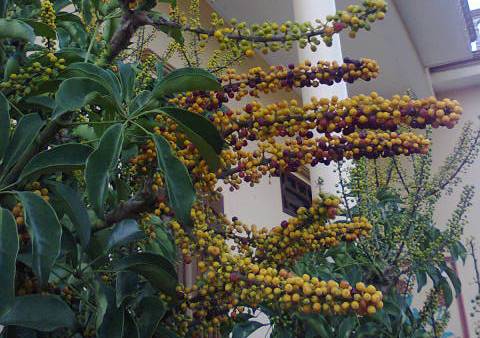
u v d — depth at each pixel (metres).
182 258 0.93
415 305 2.68
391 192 1.39
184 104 0.71
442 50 3.70
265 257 0.75
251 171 0.69
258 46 0.67
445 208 3.55
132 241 0.80
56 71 0.73
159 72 1.01
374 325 1.10
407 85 3.69
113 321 0.67
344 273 1.24
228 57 0.98
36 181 0.69
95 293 0.69
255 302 0.62
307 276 0.57
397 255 1.18
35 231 0.57
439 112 0.58
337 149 0.65
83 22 0.98
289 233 0.73
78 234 0.65
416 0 3.12
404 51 3.35
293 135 0.66
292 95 3.14
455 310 3.35
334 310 0.55
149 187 0.68
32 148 0.67
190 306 0.72
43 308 0.64
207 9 2.65
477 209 3.56
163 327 0.75
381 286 1.18
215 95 0.69
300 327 1.07
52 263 0.56
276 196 2.99
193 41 1.18
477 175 3.59
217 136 0.64
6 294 0.51
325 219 0.74
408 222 1.19
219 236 0.71
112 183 0.87
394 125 0.60
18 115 0.82
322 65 0.67
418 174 1.22
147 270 0.71
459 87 4.04
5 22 0.74
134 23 0.69
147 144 0.71
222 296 0.68
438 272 1.29
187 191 0.62
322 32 0.64
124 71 0.77
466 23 3.62
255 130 0.66
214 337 0.88
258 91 0.68
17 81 0.73
